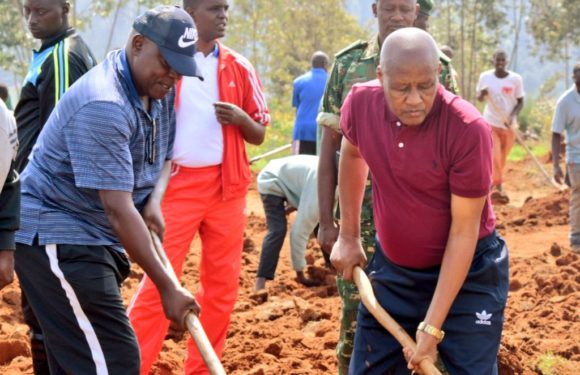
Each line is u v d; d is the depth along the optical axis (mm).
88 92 4484
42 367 5289
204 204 6070
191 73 4539
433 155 4250
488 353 4414
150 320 5781
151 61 4527
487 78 16719
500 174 16594
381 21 5551
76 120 4457
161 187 5219
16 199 4508
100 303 4543
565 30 42562
